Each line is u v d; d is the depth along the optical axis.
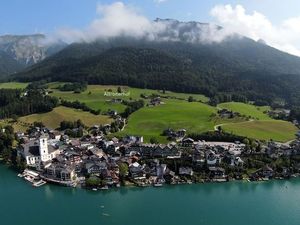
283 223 198.25
